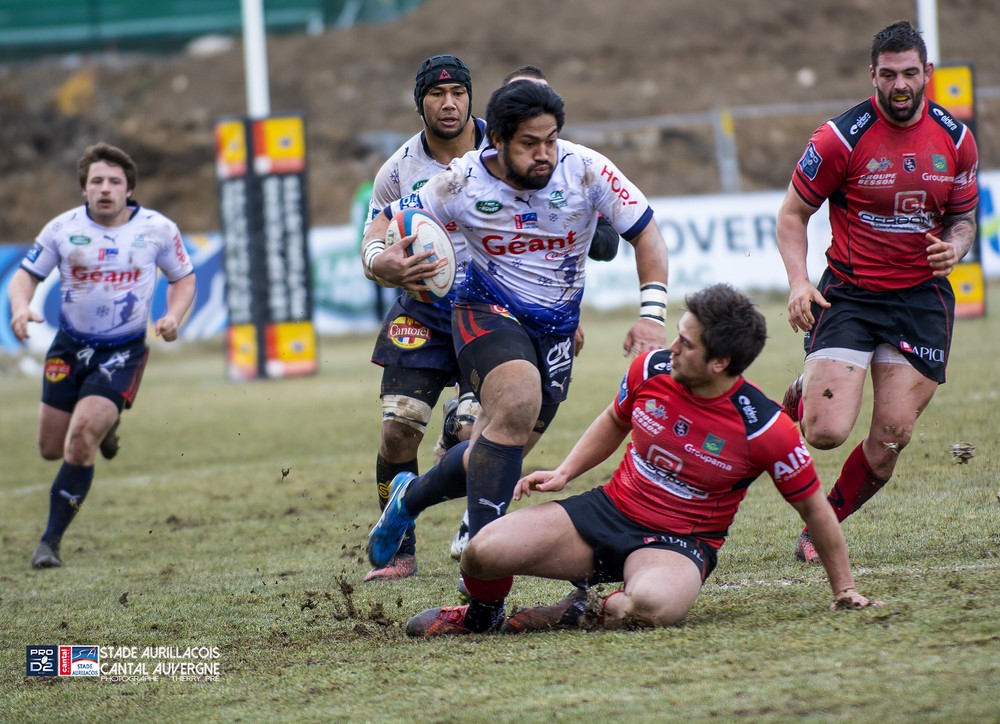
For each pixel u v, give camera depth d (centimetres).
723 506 1384
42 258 2323
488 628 1444
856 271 1753
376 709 1171
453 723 1102
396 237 1559
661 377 1362
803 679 1123
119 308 2317
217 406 4544
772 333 5438
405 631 1483
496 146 1495
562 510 1396
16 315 2300
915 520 1873
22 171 10700
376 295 7381
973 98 5091
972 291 5400
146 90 12012
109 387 2297
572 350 1652
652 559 1362
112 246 2312
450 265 1566
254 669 1380
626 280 7219
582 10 12531
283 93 11731
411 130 11062
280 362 5409
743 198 7044
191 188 10431
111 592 1894
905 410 1720
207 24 13075
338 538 2231
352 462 3120
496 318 1563
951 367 3775
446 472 1537
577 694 1150
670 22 12362
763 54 12031
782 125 10888
